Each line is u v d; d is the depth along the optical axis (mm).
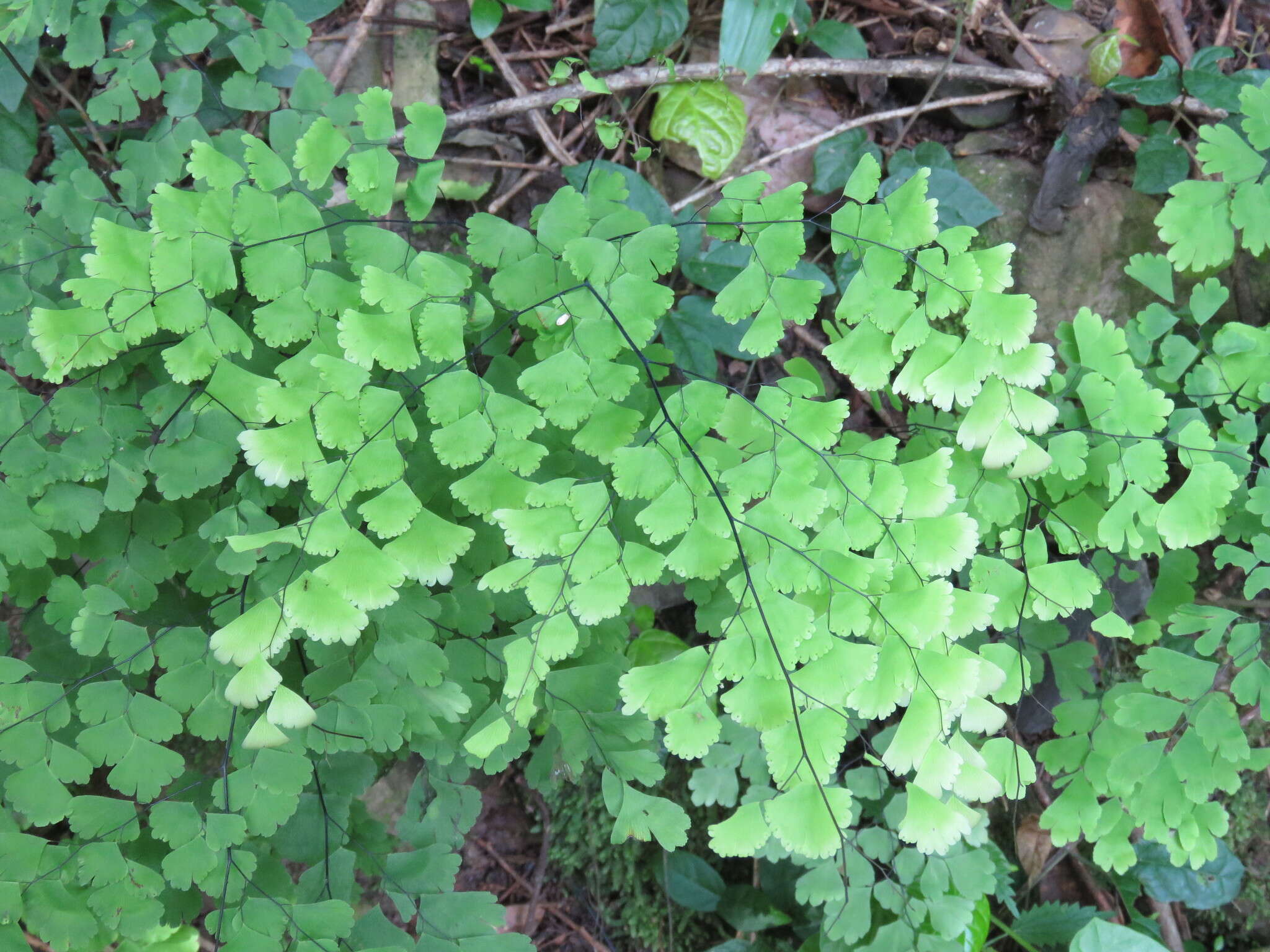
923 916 316
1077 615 342
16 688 265
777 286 258
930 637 246
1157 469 280
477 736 249
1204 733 298
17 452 270
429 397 254
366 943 283
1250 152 297
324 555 246
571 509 253
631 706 248
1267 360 303
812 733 244
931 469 256
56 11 282
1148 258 318
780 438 257
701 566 250
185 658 272
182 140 284
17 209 280
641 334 258
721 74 330
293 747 271
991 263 250
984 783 257
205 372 258
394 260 267
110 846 266
